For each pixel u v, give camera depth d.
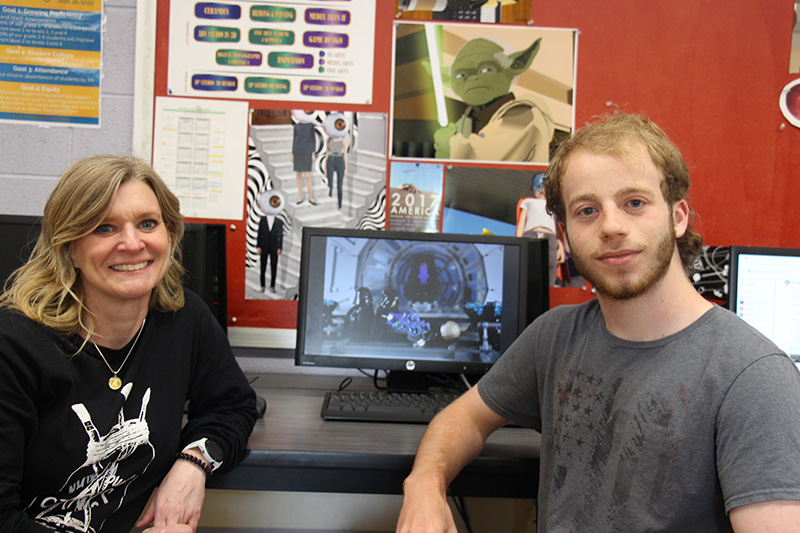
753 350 0.65
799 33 1.52
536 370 0.91
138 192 0.83
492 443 1.04
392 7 1.50
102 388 0.84
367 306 1.25
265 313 1.53
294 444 0.98
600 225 0.72
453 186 1.53
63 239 0.80
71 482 0.82
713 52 1.52
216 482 0.96
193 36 1.48
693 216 0.78
